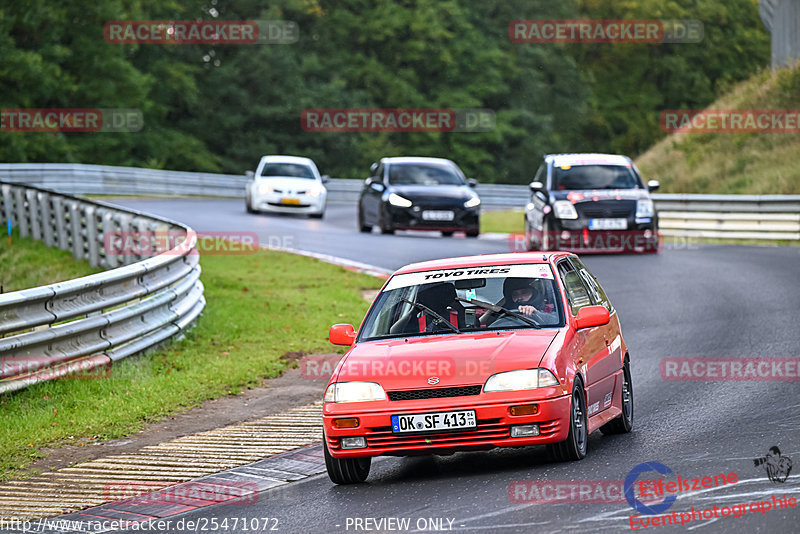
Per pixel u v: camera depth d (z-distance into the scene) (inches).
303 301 2247.8
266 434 1251.2
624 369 1196.5
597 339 1121.4
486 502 871.7
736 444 1030.4
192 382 1521.9
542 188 2945.4
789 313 1911.9
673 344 1700.3
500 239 3299.7
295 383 1560.0
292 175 4397.1
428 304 1107.3
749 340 1686.8
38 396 1386.6
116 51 7012.8
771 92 4990.2
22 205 3144.7
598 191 2871.6
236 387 1530.5
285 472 1082.7
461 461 1090.7
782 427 1099.9
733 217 3442.4
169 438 1247.5
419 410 972.6
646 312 2015.3
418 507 881.5
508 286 1115.9
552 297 1096.8
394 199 3356.3
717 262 2664.9
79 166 5152.6
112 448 1205.1
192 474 1086.4
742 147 4746.6
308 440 1214.9
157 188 5639.8
